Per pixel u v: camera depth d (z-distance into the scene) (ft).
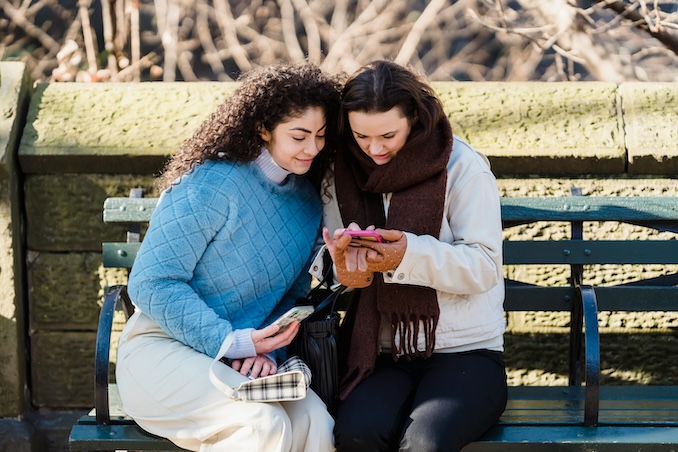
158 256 10.10
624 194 13.17
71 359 13.76
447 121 10.58
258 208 10.58
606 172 13.14
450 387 10.17
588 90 13.61
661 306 12.35
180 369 10.09
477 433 10.05
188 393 9.99
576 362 12.50
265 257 10.57
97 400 10.64
